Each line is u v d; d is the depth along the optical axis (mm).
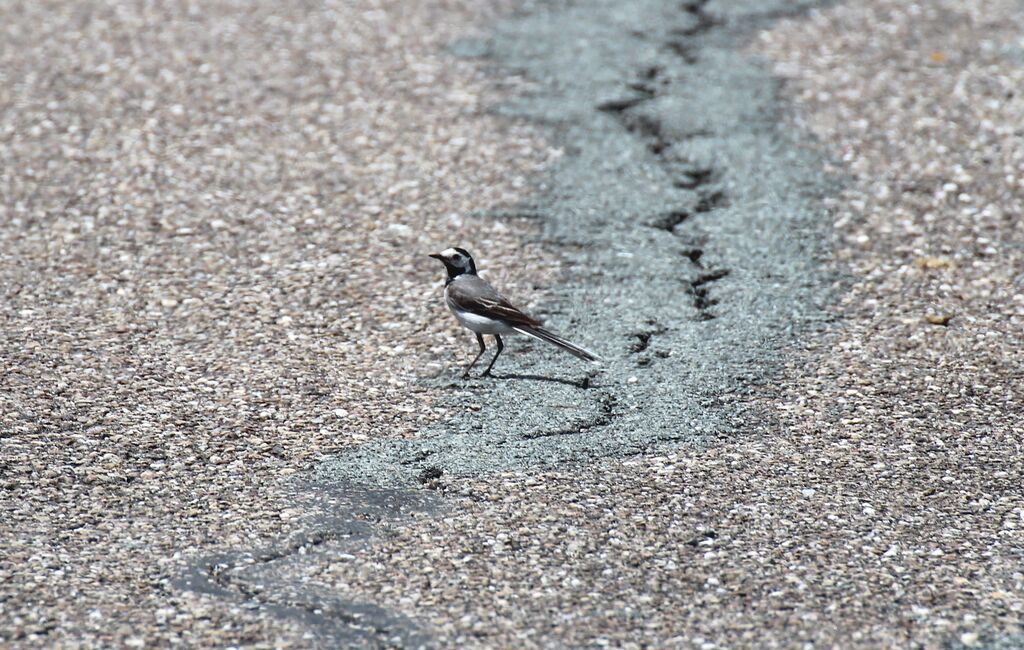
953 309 12805
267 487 9695
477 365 11883
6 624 7859
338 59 19266
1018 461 10242
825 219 14672
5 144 16266
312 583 8492
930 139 16531
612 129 16859
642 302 13000
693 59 19156
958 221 14547
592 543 9047
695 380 11570
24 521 9031
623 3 21531
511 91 18078
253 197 15141
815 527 9297
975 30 20203
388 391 11344
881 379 11578
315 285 13266
